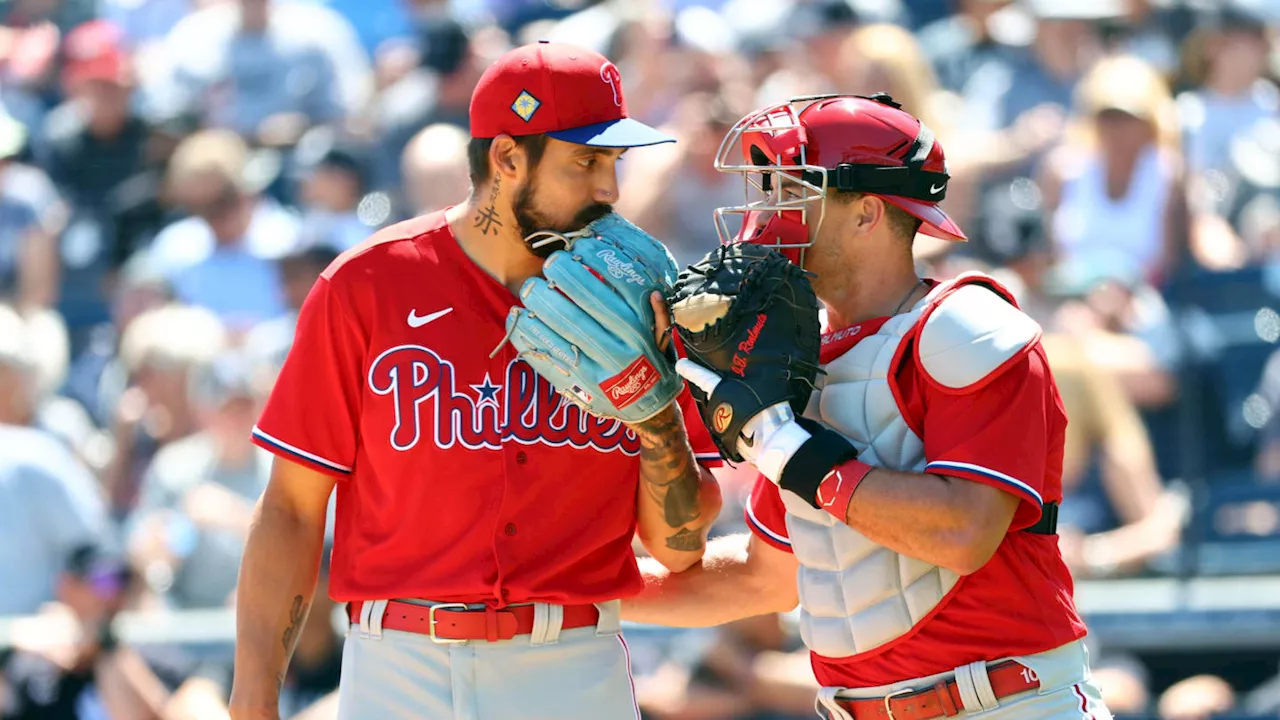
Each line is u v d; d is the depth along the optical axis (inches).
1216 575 823.7
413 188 1034.7
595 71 442.3
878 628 423.8
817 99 438.6
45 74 1412.4
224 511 895.7
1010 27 1152.8
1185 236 942.4
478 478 443.2
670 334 436.5
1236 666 794.8
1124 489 834.8
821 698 444.5
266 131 1242.0
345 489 463.5
